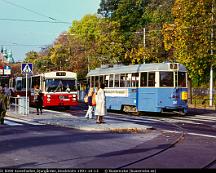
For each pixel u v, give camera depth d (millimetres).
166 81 29031
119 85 32812
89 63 65688
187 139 16141
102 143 14664
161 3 62375
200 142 15195
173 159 11461
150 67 29531
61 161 11141
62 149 13250
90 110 24891
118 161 11125
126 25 70938
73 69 71000
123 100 32125
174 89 29141
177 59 44562
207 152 12742
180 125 22453
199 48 41594
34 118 25125
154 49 52219
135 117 28297
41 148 13445
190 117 28812
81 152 12672
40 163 10852
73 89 36531
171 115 30703
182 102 29422
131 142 14969
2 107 22078
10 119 25297
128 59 61625
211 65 42781
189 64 42688
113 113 32594
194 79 52125
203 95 51344
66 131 18625
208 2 40906
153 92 29078
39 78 36562
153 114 31562
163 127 21109
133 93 30922
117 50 62062
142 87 30078
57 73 36156
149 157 11789
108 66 36031
